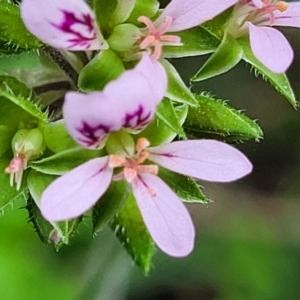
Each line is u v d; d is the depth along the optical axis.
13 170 0.17
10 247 0.25
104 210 0.18
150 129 0.17
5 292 0.25
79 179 0.17
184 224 0.17
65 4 0.16
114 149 0.17
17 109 0.18
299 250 0.28
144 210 0.17
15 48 0.18
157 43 0.17
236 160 0.17
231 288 0.27
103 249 0.26
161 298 0.27
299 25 0.18
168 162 0.17
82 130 0.16
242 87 0.28
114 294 0.26
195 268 0.27
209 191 0.28
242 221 0.28
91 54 0.18
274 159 0.28
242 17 0.18
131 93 0.16
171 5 0.17
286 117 0.28
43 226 0.18
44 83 0.19
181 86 0.17
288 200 0.28
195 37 0.18
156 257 0.27
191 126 0.19
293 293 0.27
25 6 0.16
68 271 0.26
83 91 0.17
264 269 0.27
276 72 0.17
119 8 0.18
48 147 0.18
